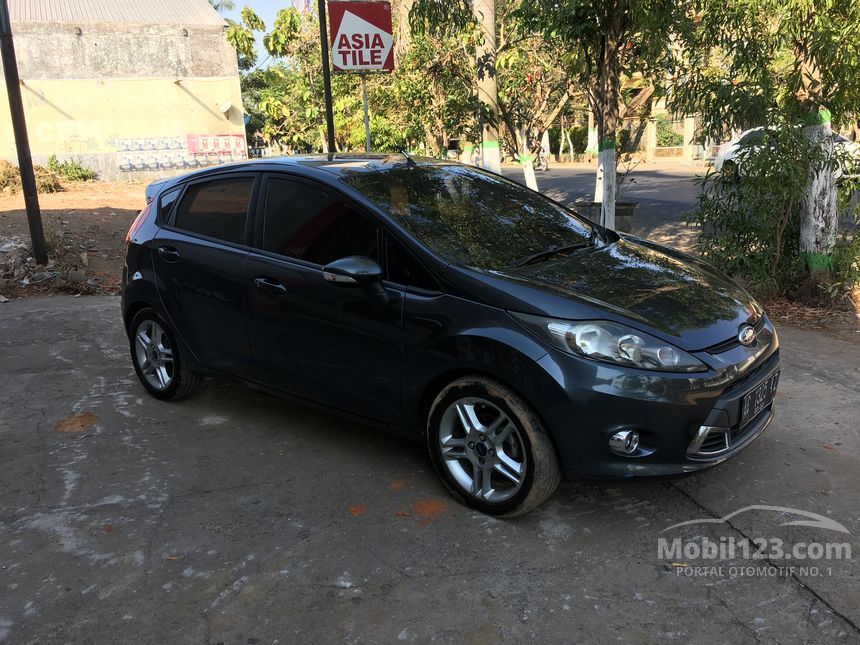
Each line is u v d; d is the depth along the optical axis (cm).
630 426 280
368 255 342
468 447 320
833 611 253
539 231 383
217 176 424
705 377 287
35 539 309
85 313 695
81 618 258
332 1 659
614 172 757
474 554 292
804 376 480
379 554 294
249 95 3762
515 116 1247
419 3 793
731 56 630
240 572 284
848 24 566
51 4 2373
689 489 339
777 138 585
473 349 301
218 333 409
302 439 407
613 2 646
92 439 411
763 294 663
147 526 318
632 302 309
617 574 277
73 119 2303
